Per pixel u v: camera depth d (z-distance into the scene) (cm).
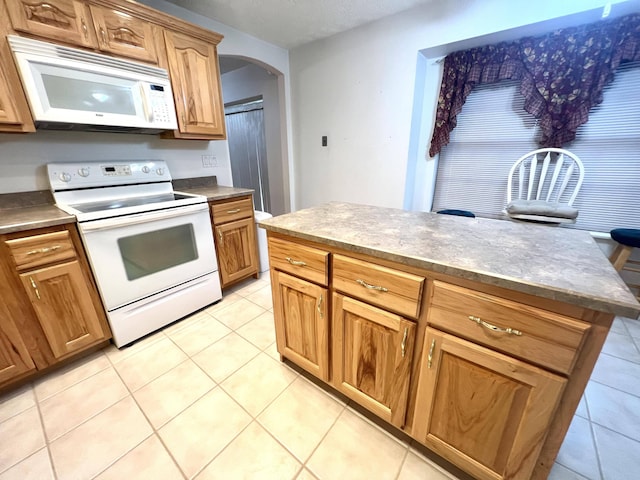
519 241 98
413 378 98
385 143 274
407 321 92
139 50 171
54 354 145
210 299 214
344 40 269
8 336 129
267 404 131
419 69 243
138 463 106
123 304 164
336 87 290
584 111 192
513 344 74
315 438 116
